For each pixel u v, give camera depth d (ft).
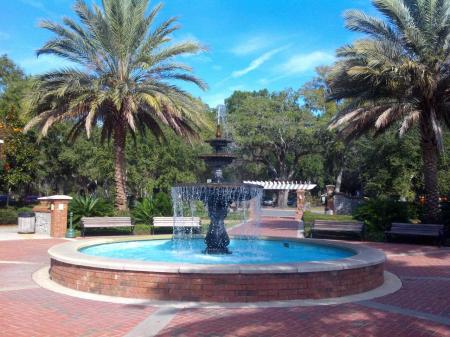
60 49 70.03
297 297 26.18
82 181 153.48
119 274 26.61
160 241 47.42
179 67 72.49
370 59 60.54
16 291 28.09
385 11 64.08
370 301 26.48
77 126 78.02
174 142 112.78
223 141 40.55
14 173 95.20
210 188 37.45
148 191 111.34
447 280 34.17
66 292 27.63
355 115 65.46
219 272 25.31
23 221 65.82
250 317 22.44
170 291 25.61
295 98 174.29
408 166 92.27
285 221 101.60
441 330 20.97
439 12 61.31
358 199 111.04
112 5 69.72
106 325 20.98
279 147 178.29
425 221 65.82
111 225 63.62
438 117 67.10
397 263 43.14
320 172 189.78
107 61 72.28
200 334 19.72
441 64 62.18
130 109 68.18
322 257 38.60
